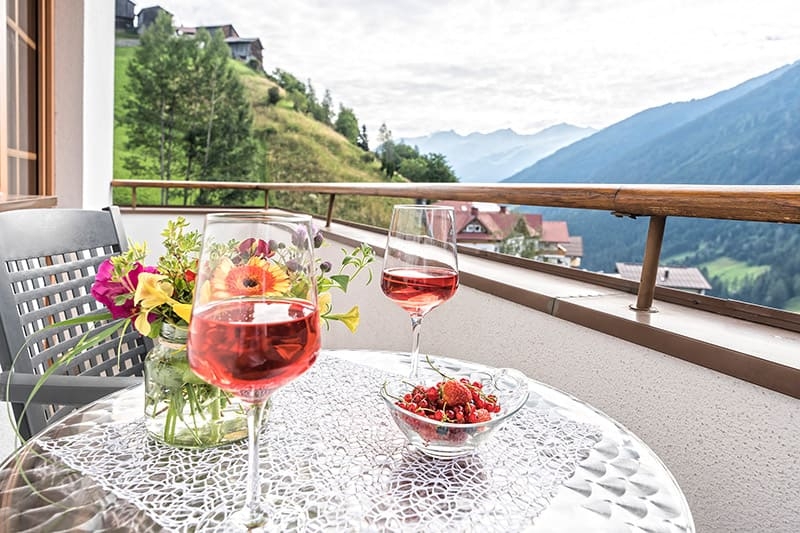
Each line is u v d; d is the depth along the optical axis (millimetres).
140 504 488
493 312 1462
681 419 929
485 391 757
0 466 561
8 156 2223
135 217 3797
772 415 786
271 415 684
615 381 1069
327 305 679
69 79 2932
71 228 1119
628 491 542
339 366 893
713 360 854
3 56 1763
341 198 3301
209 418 599
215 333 417
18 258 975
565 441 649
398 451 602
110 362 1160
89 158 3143
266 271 443
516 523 475
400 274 766
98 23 3346
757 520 811
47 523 459
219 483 528
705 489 889
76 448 597
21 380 810
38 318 995
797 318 933
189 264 612
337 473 550
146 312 575
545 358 1269
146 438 625
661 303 1166
